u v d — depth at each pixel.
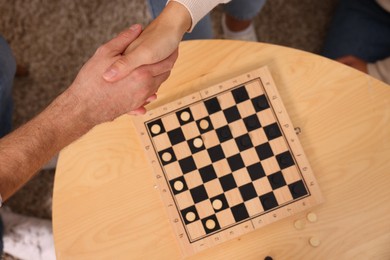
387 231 1.16
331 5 1.86
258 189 1.16
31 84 1.82
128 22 1.84
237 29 1.77
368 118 1.20
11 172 1.03
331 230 1.17
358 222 1.16
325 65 1.22
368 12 1.69
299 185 1.16
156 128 1.17
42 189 1.77
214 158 1.16
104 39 1.83
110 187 1.18
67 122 1.07
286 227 1.17
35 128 1.06
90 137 1.20
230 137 1.17
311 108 1.21
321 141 1.20
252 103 1.18
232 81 1.18
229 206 1.15
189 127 1.17
